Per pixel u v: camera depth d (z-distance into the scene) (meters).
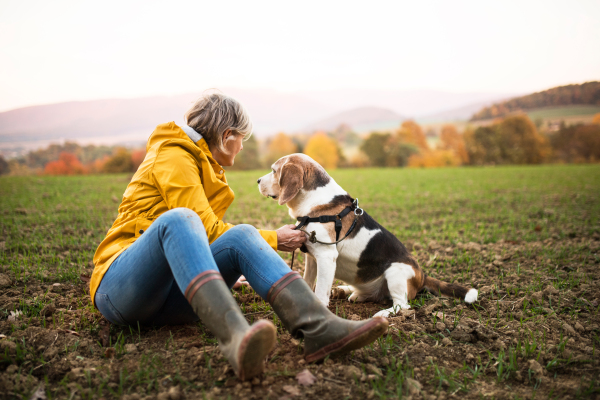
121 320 2.31
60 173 36.00
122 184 14.63
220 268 2.21
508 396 1.92
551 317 2.85
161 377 1.98
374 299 3.39
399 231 5.99
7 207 7.79
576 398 1.89
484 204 9.13
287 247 2.74
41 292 3.20
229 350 1.72
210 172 2.51
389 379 1.99
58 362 2.07
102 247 2.40
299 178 3.09
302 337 2.08
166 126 2.51
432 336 2.51
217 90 2.75
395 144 49.16
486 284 3.67
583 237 5.52
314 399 1.82
